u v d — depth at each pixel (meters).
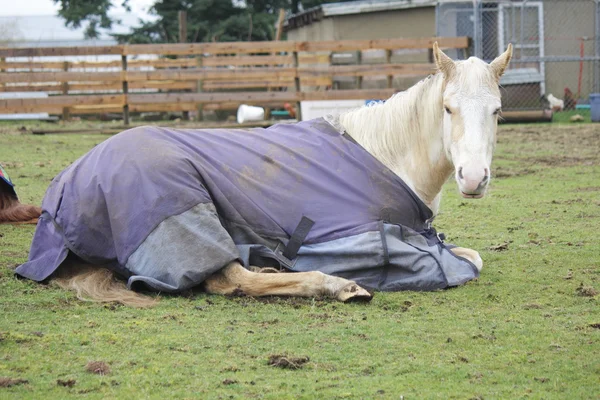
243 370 3.98
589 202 9.50
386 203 5.82
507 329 4.70
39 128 17.55
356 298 5.25
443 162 5.95
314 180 5.84
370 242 5.62
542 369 4.05
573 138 16.17
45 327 4.58
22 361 4.00
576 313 5.07
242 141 5.99
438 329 4.70
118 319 4.79
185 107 22.06
